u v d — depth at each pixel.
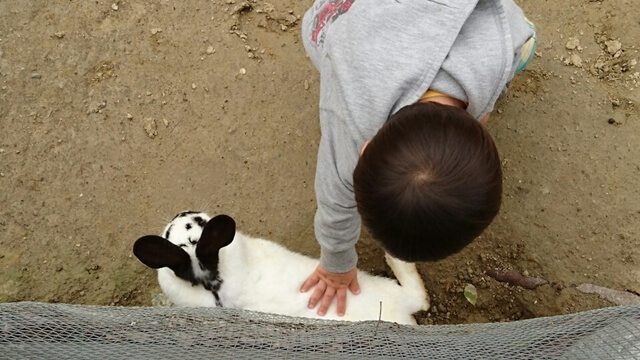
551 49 1.52
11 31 1.52
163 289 1.29
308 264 1.31
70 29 1.53
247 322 0.95
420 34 0.91
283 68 1.54
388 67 0.91
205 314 0.97
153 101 1.50
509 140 1.47
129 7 1.55
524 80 1.50
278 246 1.35
